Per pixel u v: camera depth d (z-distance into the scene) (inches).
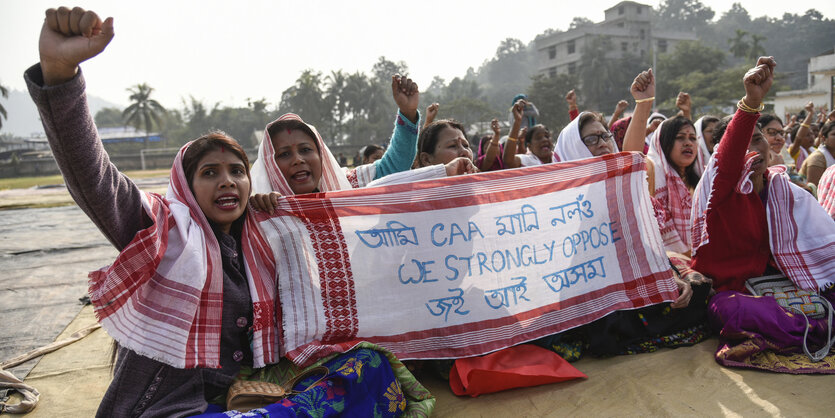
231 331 97.3
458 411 103.4
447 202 118.8
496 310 120.3
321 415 86.2
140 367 89.1
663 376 114.9
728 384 109.5
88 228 428.1
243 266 103.7
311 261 107.6
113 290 85.7
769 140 199.3
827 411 96.7
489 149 210.8
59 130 78.7
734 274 136.3
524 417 100.0
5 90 2738.7
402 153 151.3
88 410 110.3
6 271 256.7
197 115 3998.5
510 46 6269.7
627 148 173.5
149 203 91.4
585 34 3353.8
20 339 155.0
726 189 133.6
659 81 2888.8
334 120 3848.4
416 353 113.3
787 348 120.3
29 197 910.4
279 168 121.0
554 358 118.6
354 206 111.3
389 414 96.0
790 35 5251.0
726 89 2396.7
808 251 133.7
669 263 139.9
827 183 164.1
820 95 1501.0
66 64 76.4
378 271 111.7
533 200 127.7
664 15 6146.7
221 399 95.6
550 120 2925.7
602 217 135.5
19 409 109.4
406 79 145.9
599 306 130.5
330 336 105.9
